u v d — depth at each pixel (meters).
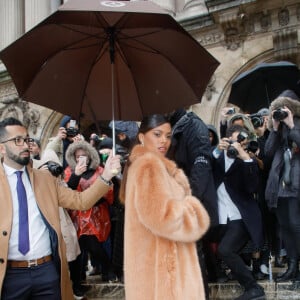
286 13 9.66
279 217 3.99
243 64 10.24
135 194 2.38
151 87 3.09
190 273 2.45
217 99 10.48
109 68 3.12
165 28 2.69
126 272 2.46
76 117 3.11
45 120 14.07
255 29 10.14
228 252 3.79
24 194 2.92
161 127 2.67
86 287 4.62
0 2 16.14
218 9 10.10
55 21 2.63
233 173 3.95
